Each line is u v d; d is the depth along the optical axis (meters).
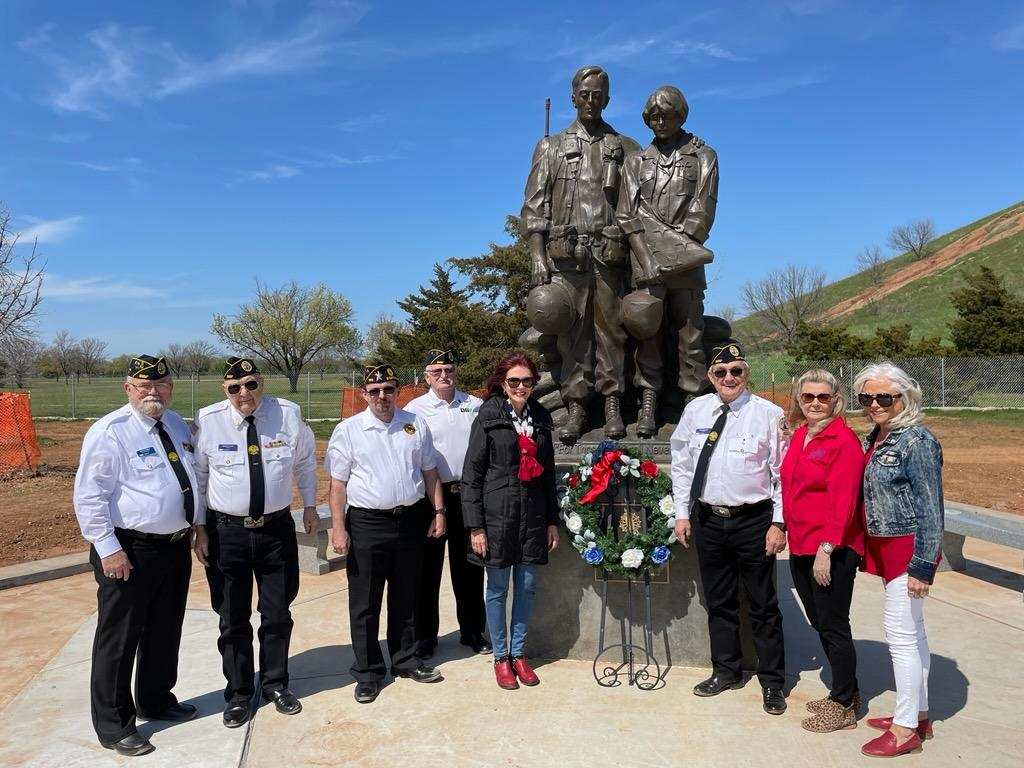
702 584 4.38
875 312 57.12
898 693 3.42
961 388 27.47
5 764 3.42
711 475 3.91
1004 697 4.03
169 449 3.75
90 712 3.96
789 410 3.76
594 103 5.36
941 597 5.86
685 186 5.10
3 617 5.66
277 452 3.95
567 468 4.73
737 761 3.35
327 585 6.45
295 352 50.09
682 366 5.27
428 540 4.71
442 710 3.91
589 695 4.06
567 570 4.57
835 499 3.49
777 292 56.12
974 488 11.48
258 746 3.55
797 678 4.30
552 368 5.76
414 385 20.30
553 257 5.29
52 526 8.90
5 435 13.59
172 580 3.82
